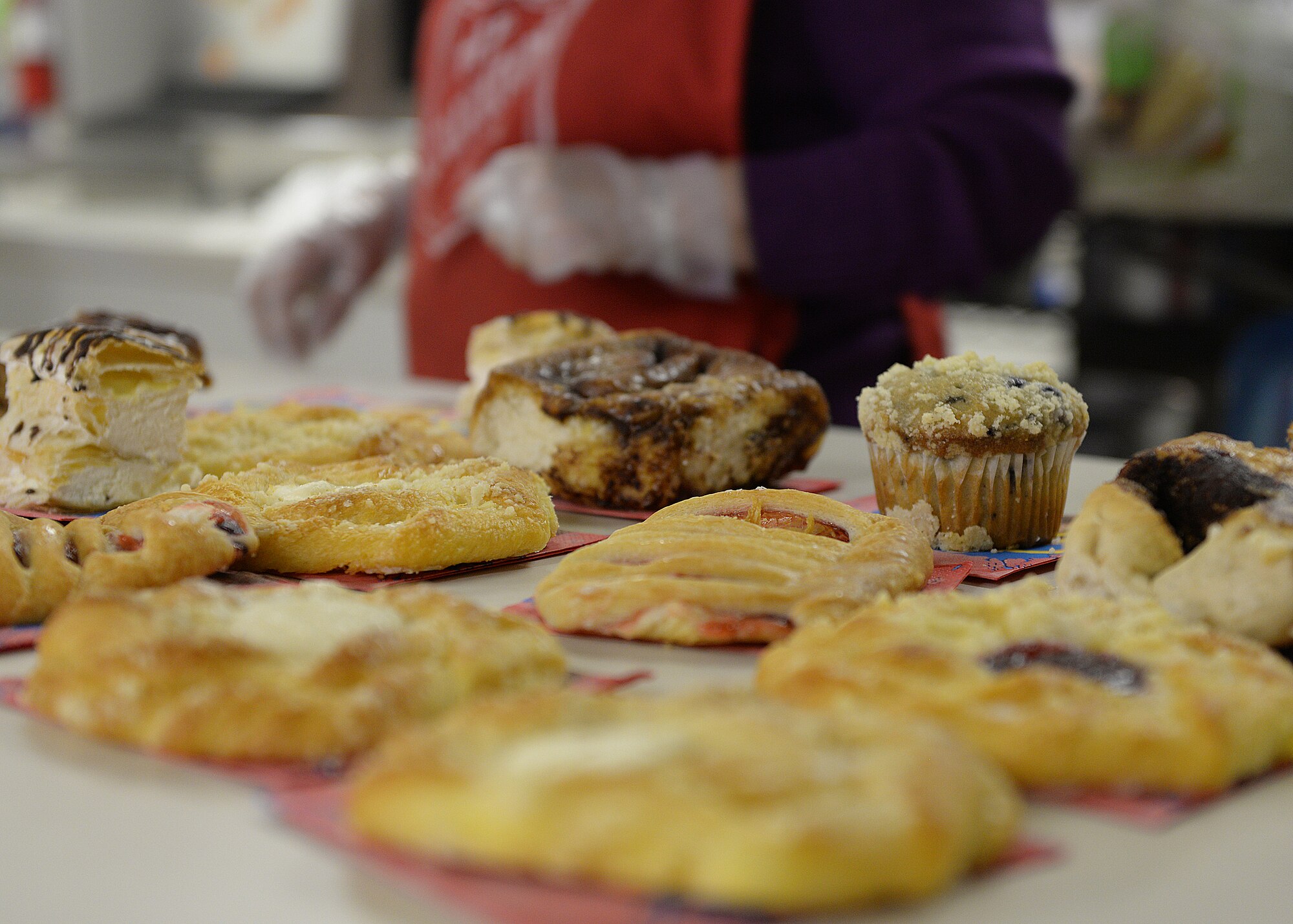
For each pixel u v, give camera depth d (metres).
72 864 0.66
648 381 0.99
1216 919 0.64
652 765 0.63
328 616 0.73
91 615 0.72
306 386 1.27
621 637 0.78
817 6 1.37
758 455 0.98
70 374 0.90
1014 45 1.37
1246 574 0.75
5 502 0.92
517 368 0.98
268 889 0.65
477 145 1.53
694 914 0.59
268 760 0.69
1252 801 0.69
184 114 2.86
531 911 0.59
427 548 0.84
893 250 1.32
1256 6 1.98
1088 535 0.78
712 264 1.36
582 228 1.32
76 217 2.77
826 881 0.58
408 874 0.62
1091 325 2.13
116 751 0.70
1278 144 1.99
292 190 1.79
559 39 1.43
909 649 0.70
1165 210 2.05
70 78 2.93
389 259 1.78
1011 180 1.35
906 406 0.90
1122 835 0.67
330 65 2.77
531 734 0.66
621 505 0.96
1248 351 2.00
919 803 0.62
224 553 0.81
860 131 1.38
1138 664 0.71
